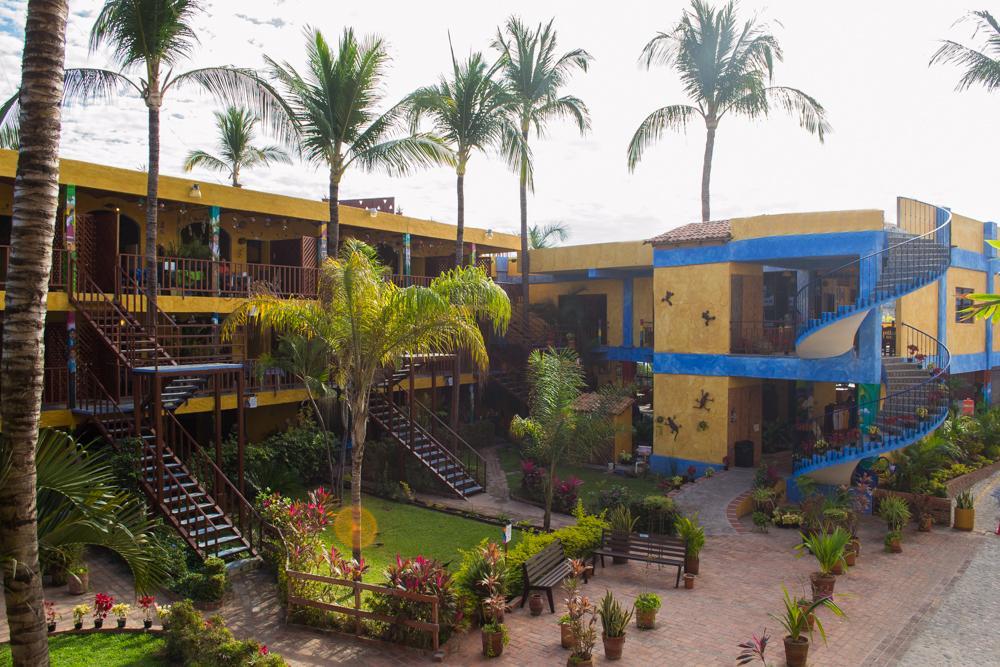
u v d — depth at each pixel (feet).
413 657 32.83
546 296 108.17
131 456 44.75
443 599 34.04
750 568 45.09
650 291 97.45
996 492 59.36
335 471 64.49
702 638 34.42
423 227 84.89
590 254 95.20
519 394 88.38
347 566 39.63
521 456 77.46
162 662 30.17
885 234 61.26
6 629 32.53
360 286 40.55
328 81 58.80
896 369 62.69
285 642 34.55
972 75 74.13
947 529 54.13
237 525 48.21
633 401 78.48
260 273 74.90
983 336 88.07
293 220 77.00
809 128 91.66
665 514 50.98
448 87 73.82
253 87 54.90
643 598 36.29
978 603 39.04
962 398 90.27
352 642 34.50
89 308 52.47
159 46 51.26
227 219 72.64
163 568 26.94
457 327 43.32
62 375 56.18
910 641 34.27
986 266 86.38
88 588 38.81
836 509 50.31
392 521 55.42
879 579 42.98
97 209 62.13
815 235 63.36
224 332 45.68
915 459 58.34
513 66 87.56
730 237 68.23
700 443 70.28
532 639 34.58
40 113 21.07
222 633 30.27
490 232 94.99
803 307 81.20
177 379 53.01
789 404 83.76
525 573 37.60
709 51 91.09
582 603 32.12
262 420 72.79
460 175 75.61
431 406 86.02
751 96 91.45
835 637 34.68
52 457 23.88
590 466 76.95
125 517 25.86
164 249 65.87
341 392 55.88
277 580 42.19
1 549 21.04
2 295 51.52
